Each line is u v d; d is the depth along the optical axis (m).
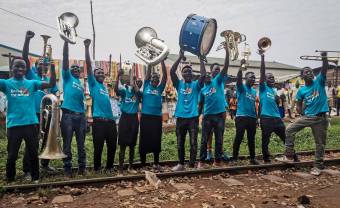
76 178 7.46
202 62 8.55
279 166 8.96
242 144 12.84
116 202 6.11
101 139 8.03
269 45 9.02
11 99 6.88
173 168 8.56
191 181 7.61
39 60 8.49
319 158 8.76
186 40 8.41
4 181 7.11
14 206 5.88
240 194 6.70
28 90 7.02
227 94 19.23
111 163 8.34
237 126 9.27
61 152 7.30
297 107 9.05
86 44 7.98
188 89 8.54
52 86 7.36
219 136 8.98
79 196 6.46
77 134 7.86
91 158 10.05
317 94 8.68
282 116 11.77
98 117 8.01
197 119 8.53
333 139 14.60
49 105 7.75
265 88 9.30
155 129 8.67
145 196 6.47
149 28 8.74
